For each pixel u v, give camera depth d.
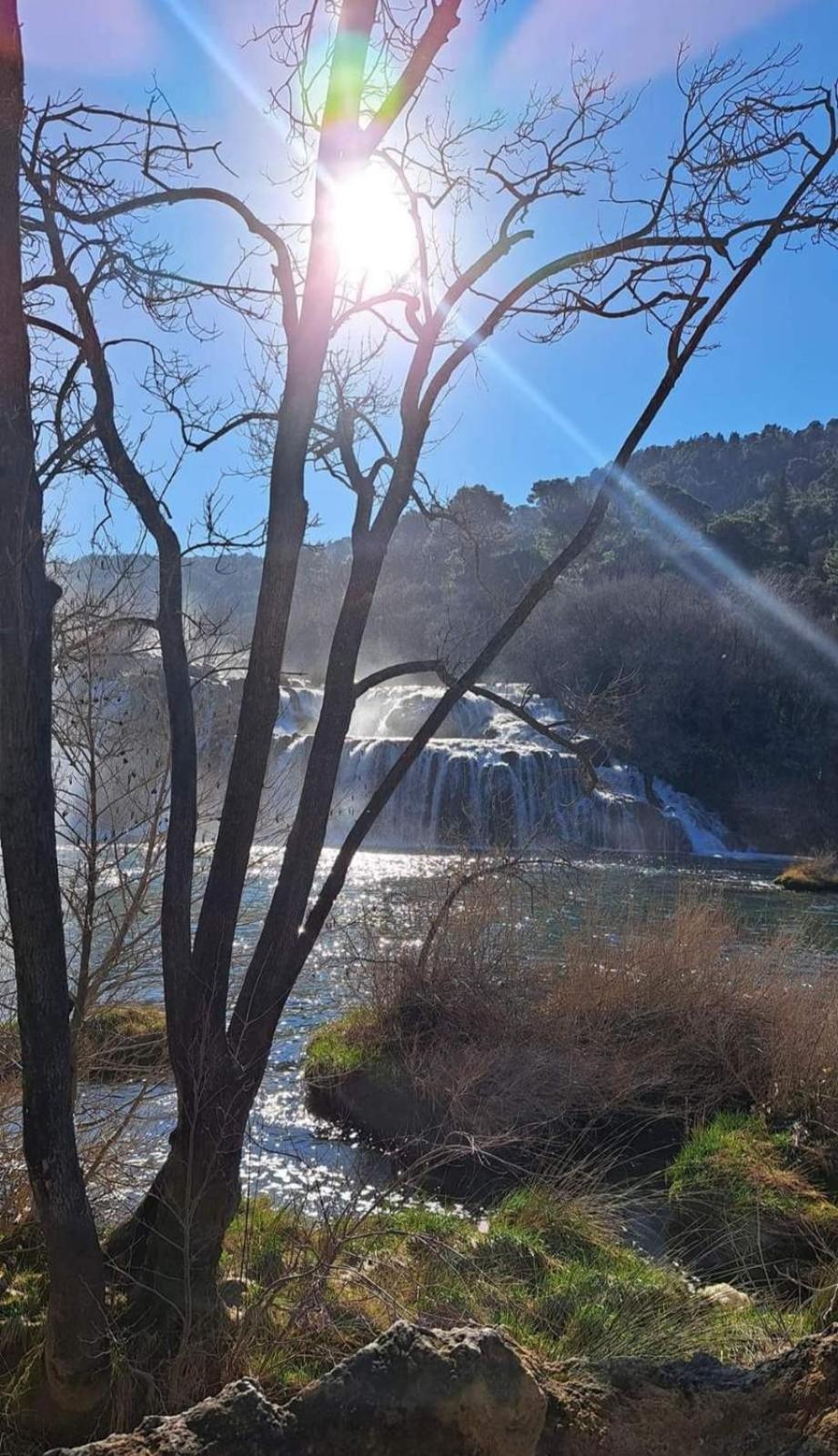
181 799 4.15
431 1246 5.23
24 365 3.29
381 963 11.05
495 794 35.41
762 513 98.69
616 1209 7.61
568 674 52.41
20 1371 3.66
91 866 5.03
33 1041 3.35
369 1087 9.55
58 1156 3.36
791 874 30.83
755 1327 5.31
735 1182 7.99
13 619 3.23
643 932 11.87
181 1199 3.97
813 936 17.34
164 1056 5.85
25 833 3.29
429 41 3.85
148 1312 3.88
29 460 3.29
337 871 4.26
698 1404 2.39
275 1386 3.65
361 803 38.19
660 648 54.28
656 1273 6.48
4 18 3.20
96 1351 3.41
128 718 5.35
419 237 4.49
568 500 92.50
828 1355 2.40
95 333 4.18
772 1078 9.67
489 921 11.48
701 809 51.16
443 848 34.16
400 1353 2.28
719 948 11.87
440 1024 10.42
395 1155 8.65
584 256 4.35
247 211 4.12
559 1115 9.27
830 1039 9.88
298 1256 4.73
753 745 54.09
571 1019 10.42
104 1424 3.41
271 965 4.14
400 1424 2.21
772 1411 2.37
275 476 4.00
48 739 3.35
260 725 4.04
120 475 4.24
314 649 41.69
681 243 4.46
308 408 3.99
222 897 4.06
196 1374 3.60
